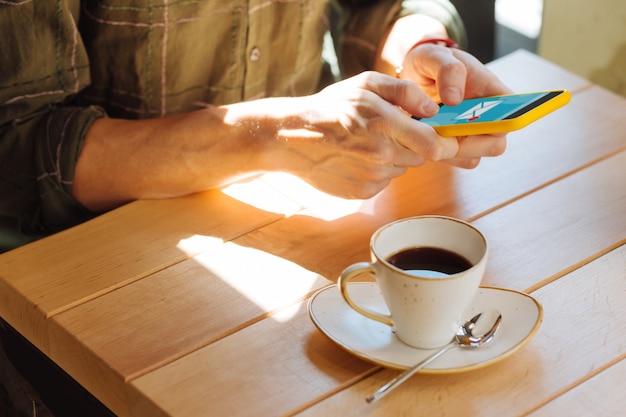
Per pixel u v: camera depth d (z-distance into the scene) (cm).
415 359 80
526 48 268
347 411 77
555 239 99
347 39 149
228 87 138
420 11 141
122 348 85
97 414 91
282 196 110
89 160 113
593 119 124
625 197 107
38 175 114
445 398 77
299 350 84
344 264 97
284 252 99
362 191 103
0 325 102
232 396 79
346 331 83
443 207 106
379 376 80
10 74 114
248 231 103
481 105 100
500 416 75
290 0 138
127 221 105
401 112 97
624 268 94
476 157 104
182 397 79
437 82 113
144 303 91
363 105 98
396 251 85
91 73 131
